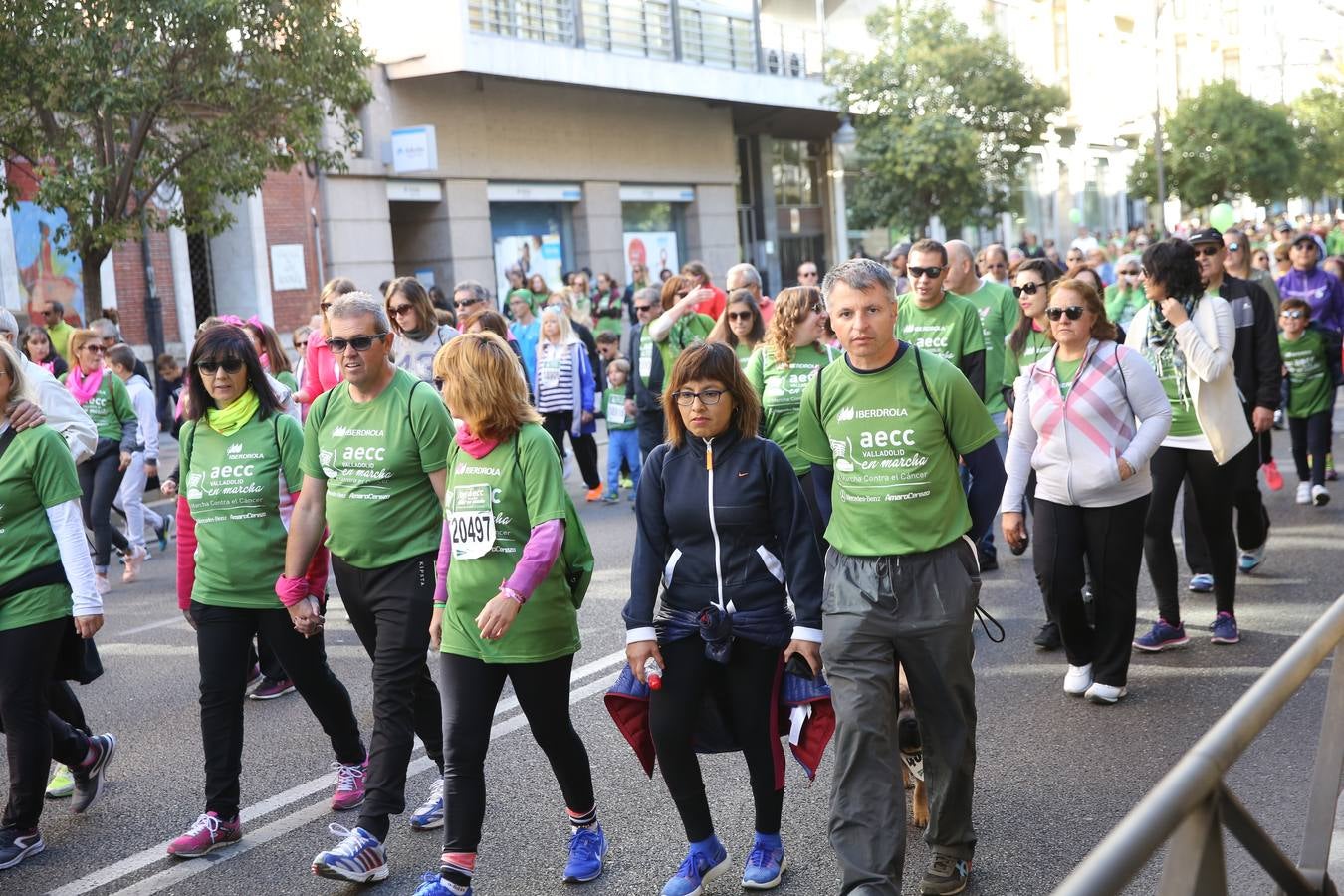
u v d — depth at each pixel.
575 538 4.60
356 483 4.86
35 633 5.07
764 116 35.78
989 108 31.58
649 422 11.59
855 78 32.38
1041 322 8.07
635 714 4.58
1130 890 4.19
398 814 5.24
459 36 24.61
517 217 28.48
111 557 11.85
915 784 4.97
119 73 14.62
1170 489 7.03
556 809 5.36
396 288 7.61
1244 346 8.09
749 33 33.72
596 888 4.62
